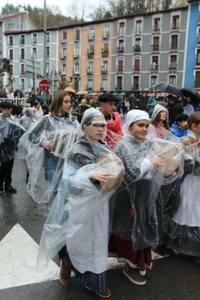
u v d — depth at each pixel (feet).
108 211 9.05
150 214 9.74
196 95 24.23
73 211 8.44
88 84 176.24
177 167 9.89
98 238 8.76
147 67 156.15
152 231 9.88
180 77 147.33
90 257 8.86
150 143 9.89
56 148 13.64
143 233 9.68
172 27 146.41
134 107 81.35
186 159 10.94
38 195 16.26
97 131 8.81
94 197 8.32
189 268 11.14
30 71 54.80
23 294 9.53
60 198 8.84
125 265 10.47
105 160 8.61
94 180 8.30
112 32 164.86
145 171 9.19
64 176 8.72
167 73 150.51
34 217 15.28
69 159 9.00
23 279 10.21
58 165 13.80
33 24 214.28
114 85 167.32
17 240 12.70
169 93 26.25
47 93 52.70
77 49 178.29
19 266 10.88
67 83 65.77
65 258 9.50
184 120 14.99
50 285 9.95
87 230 8.71
